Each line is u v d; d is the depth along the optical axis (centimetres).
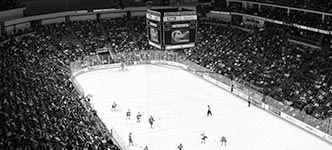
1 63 4822
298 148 3900
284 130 4334
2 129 2880
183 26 4825
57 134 3234
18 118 3228
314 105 4553
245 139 4097
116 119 4619
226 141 4041
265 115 4762
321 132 4138
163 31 4766
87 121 3962
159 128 4375
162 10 4953
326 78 4931
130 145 3922
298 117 4434
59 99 4275
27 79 4538
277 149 3872
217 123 4516
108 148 3388
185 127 4406
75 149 3048
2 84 4038
